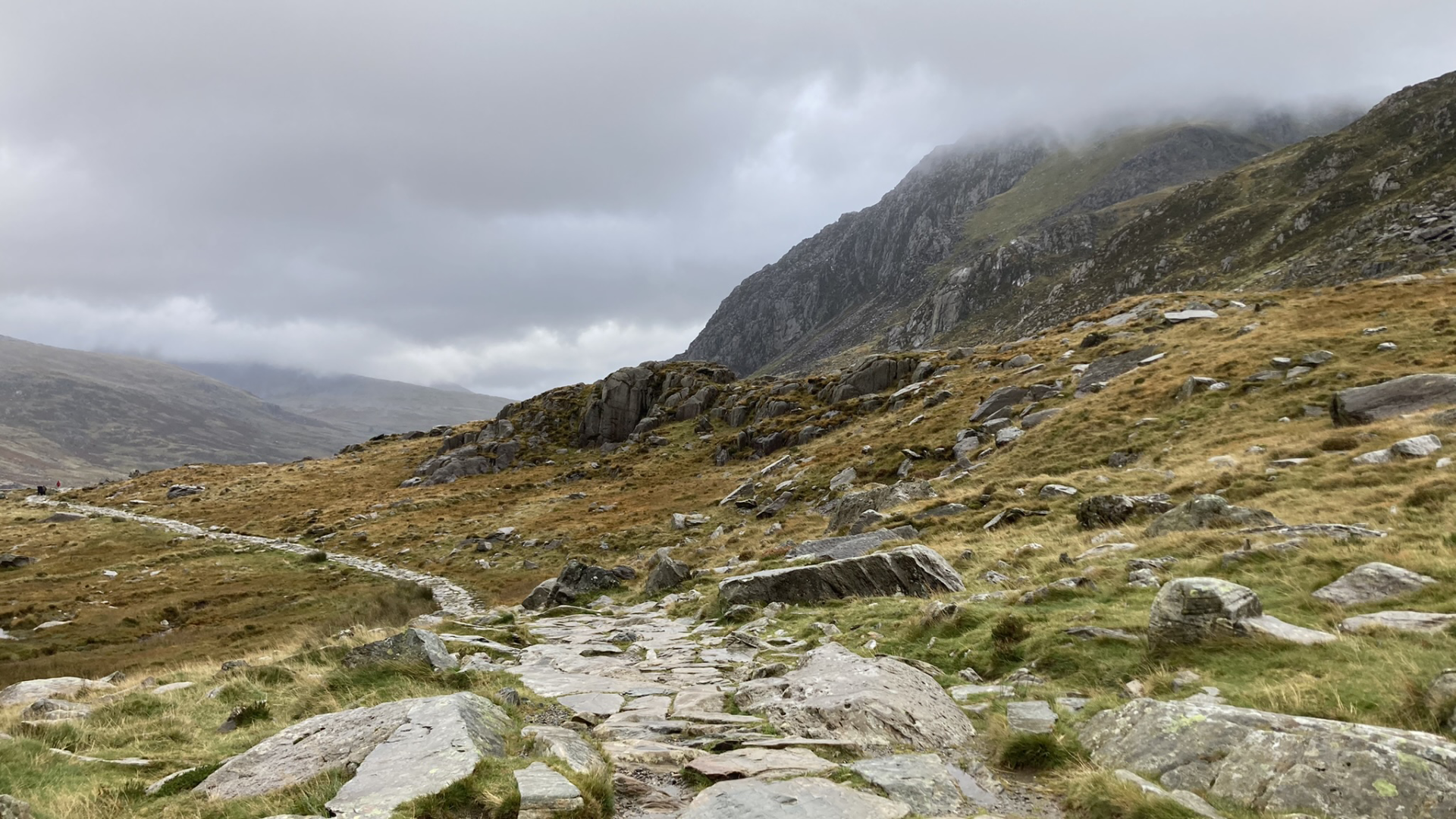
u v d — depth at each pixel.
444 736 8.52
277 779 8.29
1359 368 40.47
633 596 33.41
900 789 7.86
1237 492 24.97
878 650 15.74
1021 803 7.88
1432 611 10.84
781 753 9.14
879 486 44.72
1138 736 8.41
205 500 105.12
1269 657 10.20
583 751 9.23
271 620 45.47
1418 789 6.05
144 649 40.09
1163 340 60.47
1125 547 20.36
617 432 115.44
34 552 72.50
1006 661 13.38
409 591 49.94
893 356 94.94
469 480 103.88
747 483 66.75
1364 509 18.48
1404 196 171.12
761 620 21.41
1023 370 69.06
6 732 10.98
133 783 8.66
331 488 108.38
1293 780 6.75
